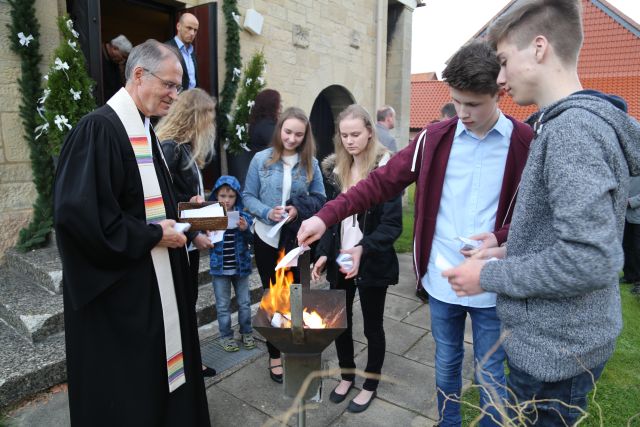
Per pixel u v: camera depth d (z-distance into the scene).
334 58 6.80
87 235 1.61
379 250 2.16
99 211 1.66
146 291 1.79
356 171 2.40
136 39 6.54
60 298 3.12
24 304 3.00
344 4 6.87
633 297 4.32
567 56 1.10
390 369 2.95
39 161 3.70
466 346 3.28
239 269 3.00
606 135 0.98
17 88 3.61
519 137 1.67
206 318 3.52
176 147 2.52
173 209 2.04
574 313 1.06
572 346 1.07
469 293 1.14
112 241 1.67
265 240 2.80
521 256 1.09
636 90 15.86
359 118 2.26
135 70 1.86
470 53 1.50
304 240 1.63
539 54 1.10
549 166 1.02
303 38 6.09
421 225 1.86
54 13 3.72
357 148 2.29
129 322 1.76
